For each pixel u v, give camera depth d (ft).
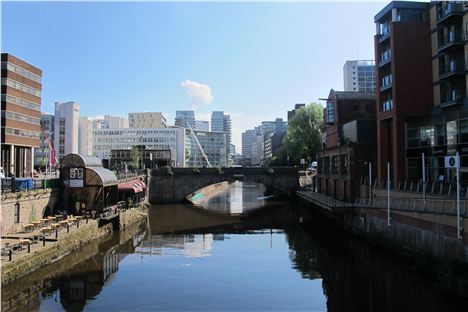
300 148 314.76
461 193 109.19
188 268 107.24
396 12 148.15
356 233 147.95
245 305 79.05
